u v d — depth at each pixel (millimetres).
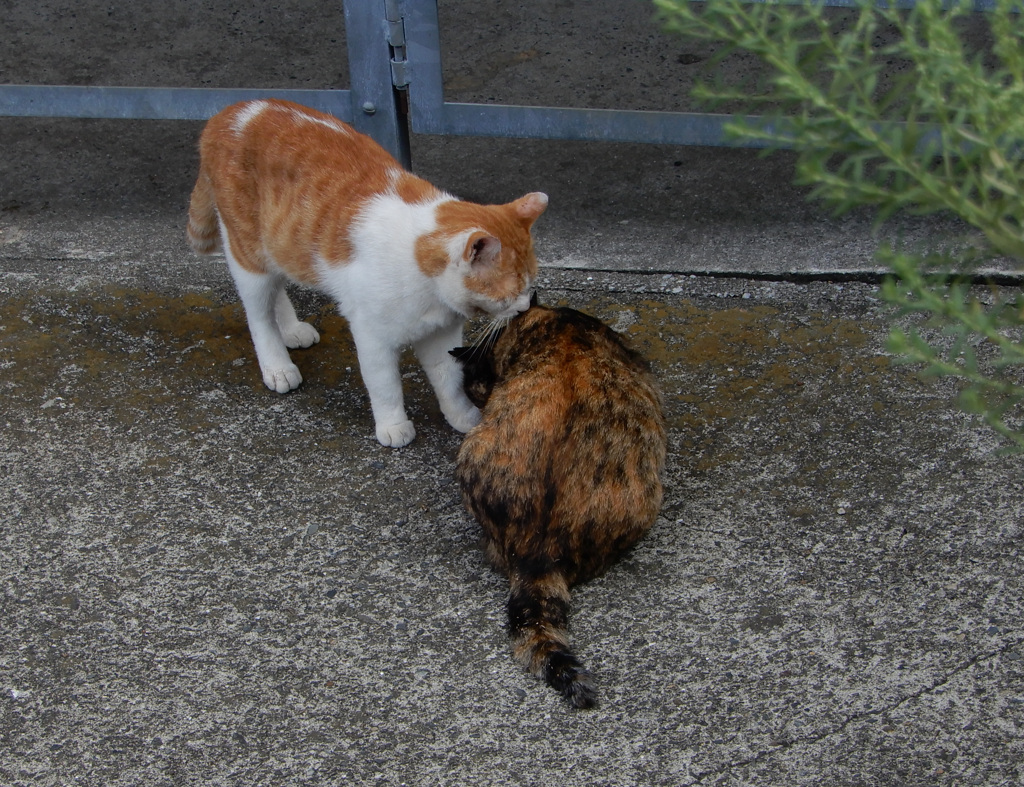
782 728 2391
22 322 3871
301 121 3207
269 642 2662
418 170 4770
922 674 2498
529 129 4227
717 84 1259
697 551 2863
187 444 3324
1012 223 1563
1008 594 2686
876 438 3215
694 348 3656
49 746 2416
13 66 5504
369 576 2842
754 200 4445
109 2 6152
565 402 2695
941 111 1143
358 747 2395
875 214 4270
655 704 2459
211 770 2354
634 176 4664
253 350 3746
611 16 5836
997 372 3412
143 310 3943
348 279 3021
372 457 3264
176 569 2879
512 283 2930
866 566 2791
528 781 2301
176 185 4727
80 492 3141
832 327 3707
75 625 2719
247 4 6121
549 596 2598
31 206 4582
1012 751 2312
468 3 6008
